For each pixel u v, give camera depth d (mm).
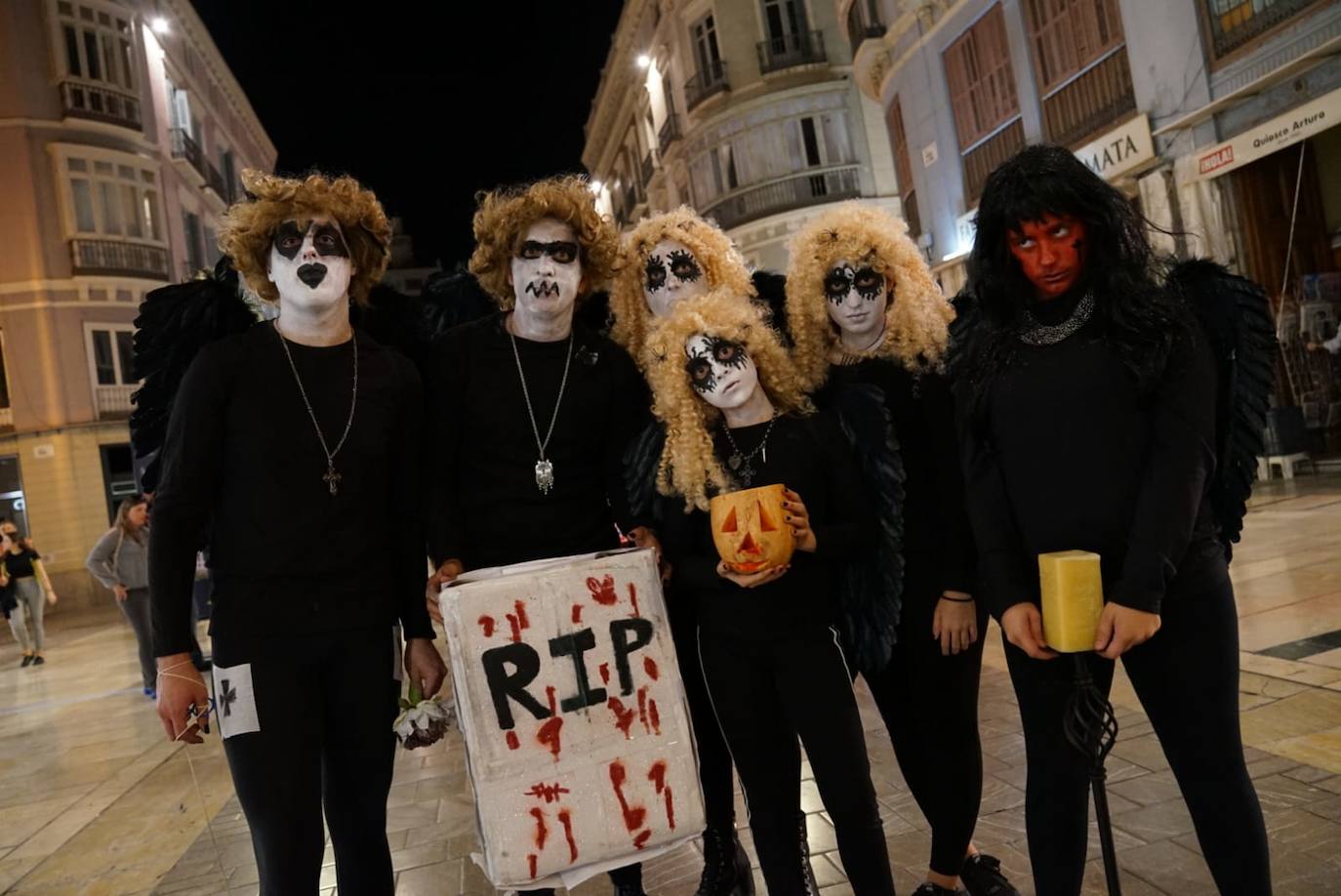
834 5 18922
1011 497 1833
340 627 1944
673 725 1982
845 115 18953
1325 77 8109
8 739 5898
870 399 2244
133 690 7109
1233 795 1648
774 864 2072
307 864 1829
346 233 2127
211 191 21250
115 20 17734
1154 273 1724
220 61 23375
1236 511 1792
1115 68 10250
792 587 2113
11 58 16641
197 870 3227
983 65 12344
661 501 2279
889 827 2867
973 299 2133
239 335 2045
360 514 2014
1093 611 1584
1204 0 9055
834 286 2369
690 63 20484
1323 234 9477
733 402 2168
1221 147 9070
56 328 16812
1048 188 1688
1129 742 3217
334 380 2035
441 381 2314
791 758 2168
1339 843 2318
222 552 1934
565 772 1891
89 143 17219
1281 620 4285
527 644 1909
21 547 9742
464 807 3561
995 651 4863
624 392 2438
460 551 2240
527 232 2305
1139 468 1696
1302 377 9164
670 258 2623
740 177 19531
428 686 2150
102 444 17109
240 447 1945
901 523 2199
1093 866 2396
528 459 2303
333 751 1990
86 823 3910
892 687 2406
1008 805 2881
